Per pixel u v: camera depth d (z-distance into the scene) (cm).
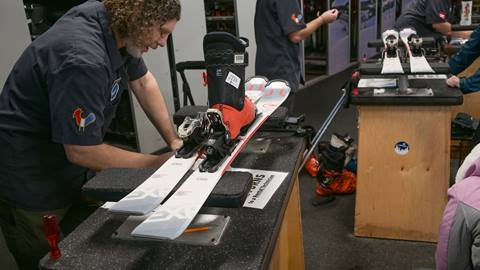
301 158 147
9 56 255
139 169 115
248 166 136
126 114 368
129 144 380
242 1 438
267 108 155
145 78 172
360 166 227
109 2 128
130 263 96
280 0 279
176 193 102
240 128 130
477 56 242
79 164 125
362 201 234
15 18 254
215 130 121
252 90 172
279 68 297
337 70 660
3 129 138
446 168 215
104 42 130
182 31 367
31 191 143
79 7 135
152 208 96
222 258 95
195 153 121
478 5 476
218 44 125
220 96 128
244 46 126
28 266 158
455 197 100
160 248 100
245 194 101
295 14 283
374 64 242
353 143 306
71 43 121
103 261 97
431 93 204
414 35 266
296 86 306
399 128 215
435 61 247
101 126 124
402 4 820
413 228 230
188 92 262
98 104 121
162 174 111
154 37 130
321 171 290
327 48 626
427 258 219
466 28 364
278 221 108
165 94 367
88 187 107
